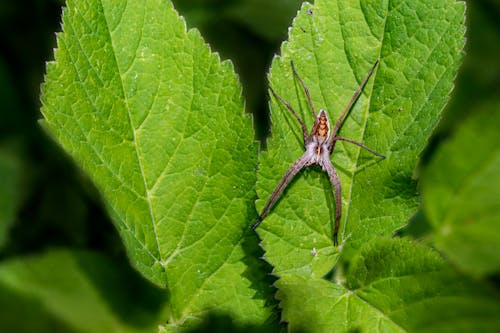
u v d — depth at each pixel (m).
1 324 0.39
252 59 0.48
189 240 0.39
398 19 0.40
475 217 0.42
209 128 0.39
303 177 0.39
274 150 0.39
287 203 0.39
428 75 0.39
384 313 0.38
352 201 0.39
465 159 0.42
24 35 0.47
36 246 0.44
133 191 0.39
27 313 0.39
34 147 0.45
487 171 0.42
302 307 0.38
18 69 0.47
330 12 0.40
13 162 0.45
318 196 0.39
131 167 0.39
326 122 0.39
